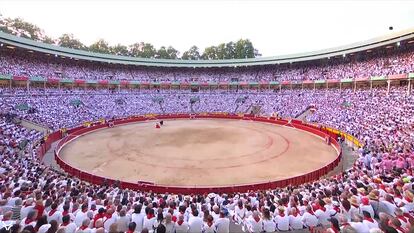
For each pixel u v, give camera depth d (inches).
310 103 2086.6
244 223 346.9
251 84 2812.5
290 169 895.7
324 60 2564.0
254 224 327.3
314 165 941.2
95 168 903.7
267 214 333.4
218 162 979.9
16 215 339.3
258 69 3080.7
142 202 439.5
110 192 548.4
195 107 2608.3
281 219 328.2
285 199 431.8
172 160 1004.6
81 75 2428.6
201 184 756.6
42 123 1451.8
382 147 838.5
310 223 327.6
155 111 2447.1
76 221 328.8
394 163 607.2
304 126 1691.7
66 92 2081.7
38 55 2258.9
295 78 2593.5
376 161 677.3
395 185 416.8
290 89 2598.4
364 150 854.5
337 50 2250.2
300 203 422.9
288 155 1077.8
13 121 1338.6
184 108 2586.1
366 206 320.5
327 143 1283.2
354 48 2108.8
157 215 330.0
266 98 2519.7
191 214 344.2
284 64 2898.6
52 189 495.8
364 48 2030.0
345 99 1883.6
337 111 1744.6
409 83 1606.8
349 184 489.1
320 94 2178.9
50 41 3769.7
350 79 2037.4
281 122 1956.2
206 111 2559.1
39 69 2126.0
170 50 4800.7
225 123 2049.7
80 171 779.4
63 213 330.6
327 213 331.6
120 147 1215.6
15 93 1670.8
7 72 1803.6
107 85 2610.7
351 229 234.5
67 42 3941.9
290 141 1357.0
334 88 2272.4
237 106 2539.4
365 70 2050.9
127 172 863.1
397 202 339.0
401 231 227.6
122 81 2620.6
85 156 1058.7
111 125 1850.4
